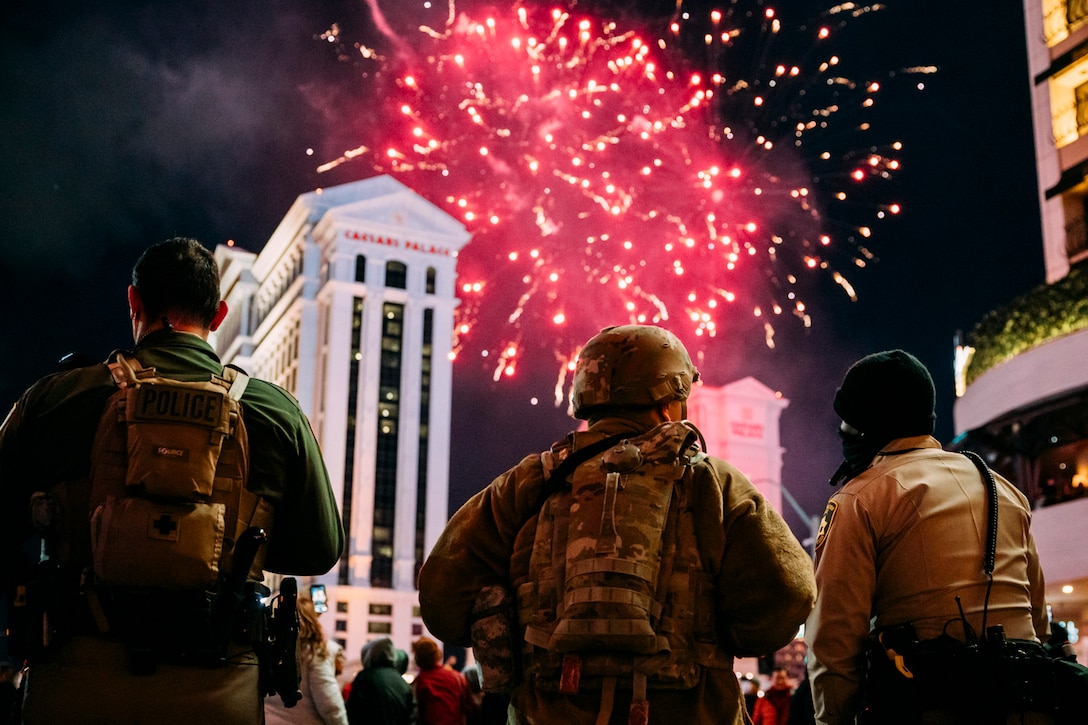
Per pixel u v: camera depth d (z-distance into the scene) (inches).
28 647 97.2
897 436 133.6
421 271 3838.6
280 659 107.7
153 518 98.7
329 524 114.6
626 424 110.0
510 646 105.1
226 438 105.2
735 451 2847.0
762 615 101.5
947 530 122.0
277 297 4242.1
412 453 3663.9
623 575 97.8
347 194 3927.2
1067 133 1024.2
